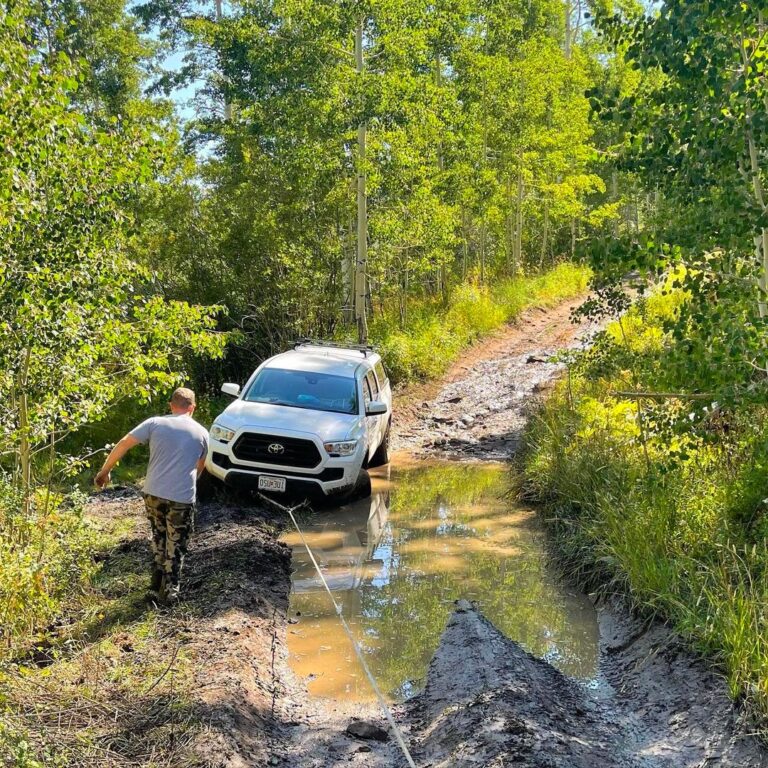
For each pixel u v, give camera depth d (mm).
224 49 22969
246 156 19016
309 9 17844
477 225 30906
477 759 4348
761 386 5785
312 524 9477
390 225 18375
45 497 6977
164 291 16578
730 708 4852
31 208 5797
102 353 7355
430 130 19438
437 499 10758
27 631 5695
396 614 6887
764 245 6430
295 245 17156
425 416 16375
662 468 6816
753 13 5652
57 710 4582
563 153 33906
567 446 10375
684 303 6238
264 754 4582
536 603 7172
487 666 5570
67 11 31578
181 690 4918
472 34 28422
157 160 6812
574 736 4742
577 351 10367
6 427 6766
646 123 6398
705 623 5629
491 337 24562
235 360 16891
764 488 6910
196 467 6512
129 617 6137
